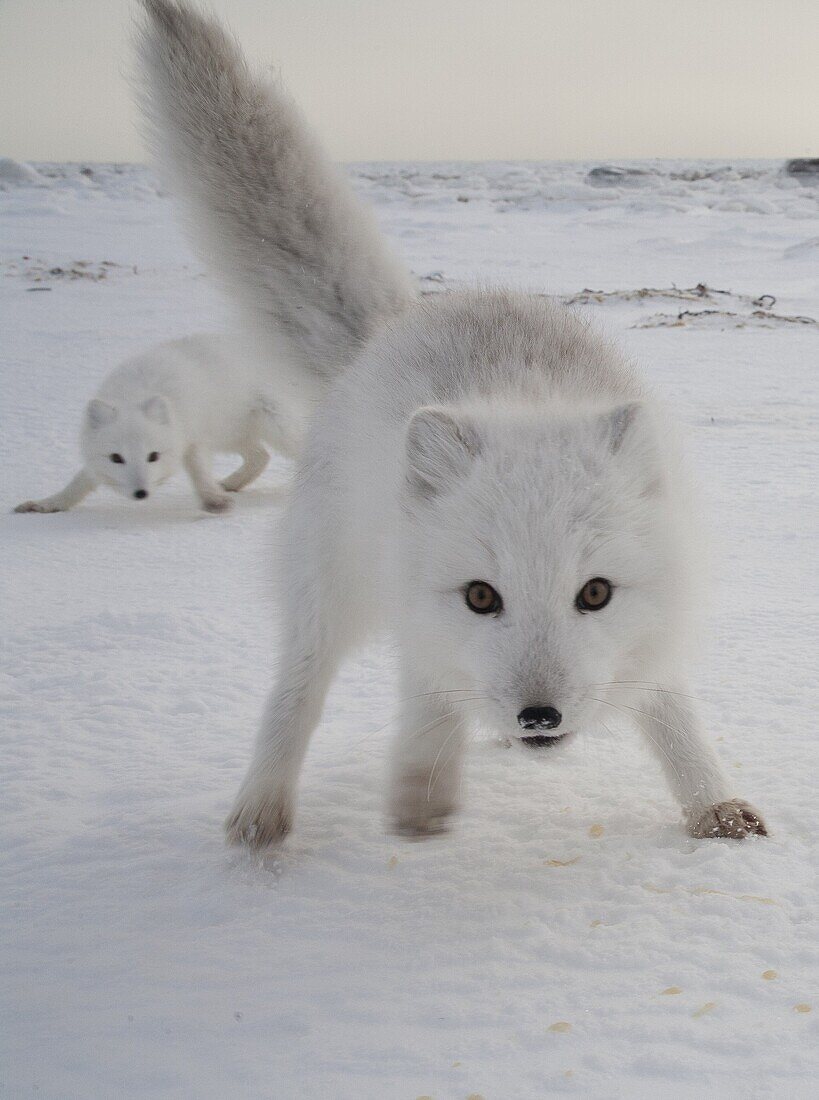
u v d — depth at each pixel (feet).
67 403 48.49
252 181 14.15
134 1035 7.79
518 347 11.54
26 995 8.43
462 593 9.07
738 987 8.00
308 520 11.88
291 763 11.50
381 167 577.43
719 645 17.56
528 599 8.60
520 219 210.79
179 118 14.16
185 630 20.03
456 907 9.62
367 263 14.17
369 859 10.77
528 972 8.43
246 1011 8.06
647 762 13.37
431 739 10.43
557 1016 7.77
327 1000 8.18
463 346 11.43
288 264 14.26
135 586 23.50
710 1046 7.28
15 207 211.20
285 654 11.93
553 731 8.48
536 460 9.16
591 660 8.66
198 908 9.86
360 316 14.16
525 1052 7.34
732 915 9.05
